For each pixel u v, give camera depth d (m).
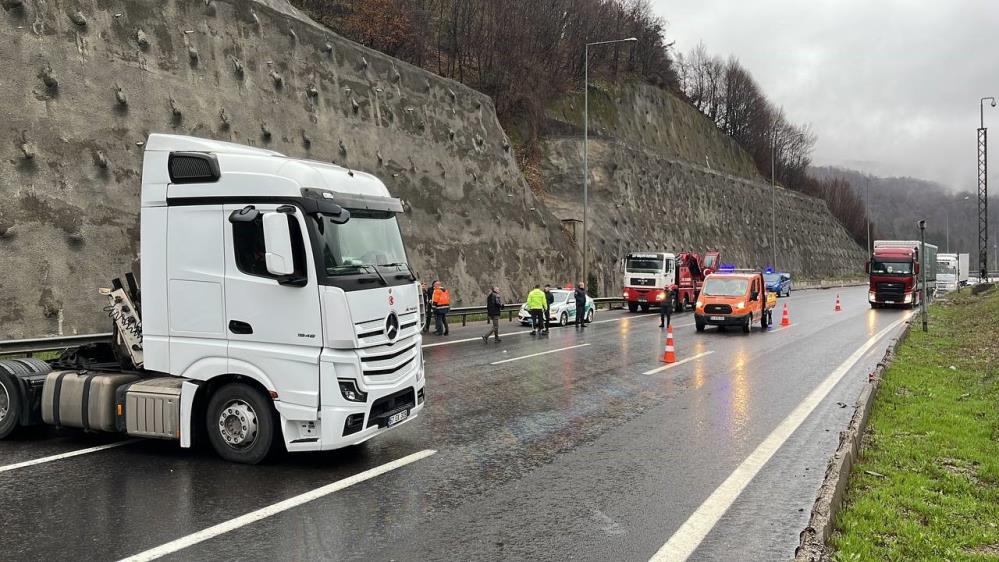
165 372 7.25
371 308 7.10
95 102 17.77
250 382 7.14
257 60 23.70
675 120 80.56
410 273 8.09
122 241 17.48
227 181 7.04
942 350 18.02
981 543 5.27
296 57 25.64
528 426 9.23
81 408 7.57
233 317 7.01
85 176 17.06
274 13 24.98
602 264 45.22
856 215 126.81
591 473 7.05
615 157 51.84
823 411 10.30
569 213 46.41
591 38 70.31
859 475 6.78
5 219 15.24
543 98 53.91
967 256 66.88
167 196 7.25
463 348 18.72
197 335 7.15
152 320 7.30
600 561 4.84
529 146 50.28
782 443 8.35
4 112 15.70
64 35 17.34
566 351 18.02
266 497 6.14
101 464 7.13
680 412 10.20
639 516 5.79
